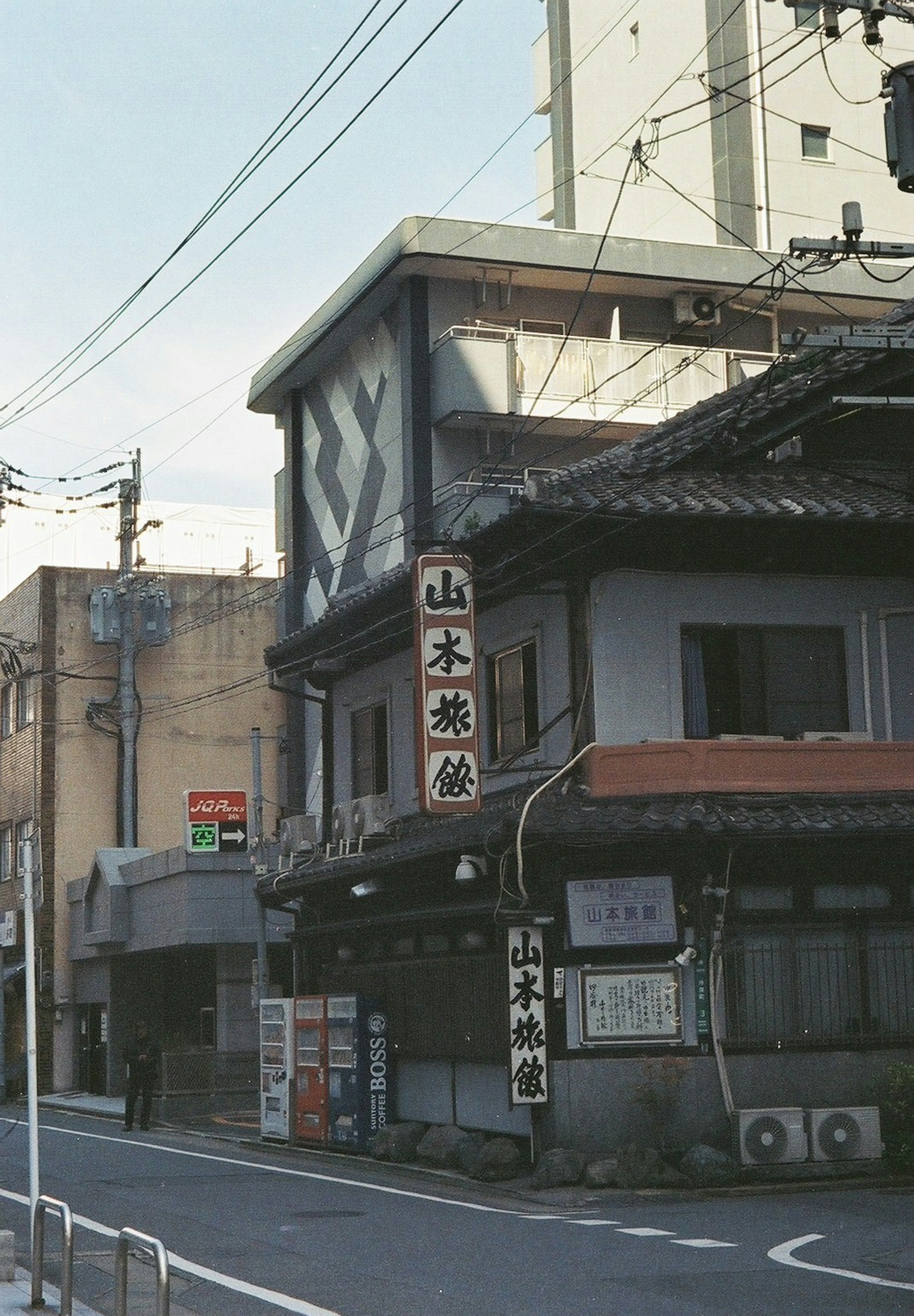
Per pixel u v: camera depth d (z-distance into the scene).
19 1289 11.05
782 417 19.28
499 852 17.80
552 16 43.12
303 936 24.47
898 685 19.16
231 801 31.20
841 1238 12.47
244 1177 18.20
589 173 39.03
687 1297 9.98
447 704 18.86
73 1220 12.02
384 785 24.64
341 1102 21.09
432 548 19.52
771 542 18.80
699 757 17.70
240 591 42.12
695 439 20.80
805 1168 16.33
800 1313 9.39
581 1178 16.20
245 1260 11.91
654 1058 17.05
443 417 31.83
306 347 36.16
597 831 16.69
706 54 37.44
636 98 39.62
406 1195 16.11
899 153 11.34
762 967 17.41
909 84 11.37
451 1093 19.81
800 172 37.38
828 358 19.80
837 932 17.69
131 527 39.38
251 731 39.88
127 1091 29.38
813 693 19.06
